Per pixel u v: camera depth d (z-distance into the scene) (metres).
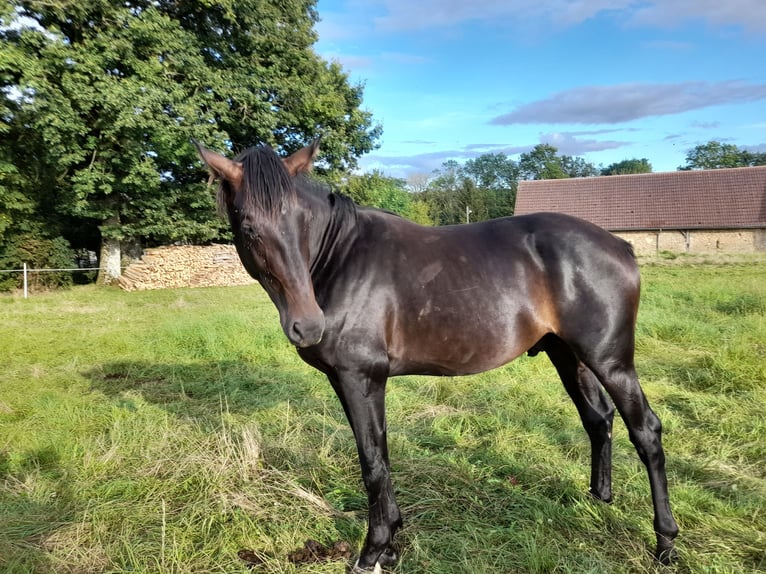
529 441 3.77
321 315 2.09
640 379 5.31
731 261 21.05
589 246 2.51
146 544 2.58
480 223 2.76
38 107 12.28
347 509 2.97
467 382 5.34
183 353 6.78
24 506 2.93
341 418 4.34
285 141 19.22
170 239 17.89
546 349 2.98
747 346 6.04
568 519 2.75
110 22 13.67
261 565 2.45
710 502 2.87
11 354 6.62
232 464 3.33
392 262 2.40
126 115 12.74
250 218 2.03
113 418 4.27
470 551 2.49
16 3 12.56
